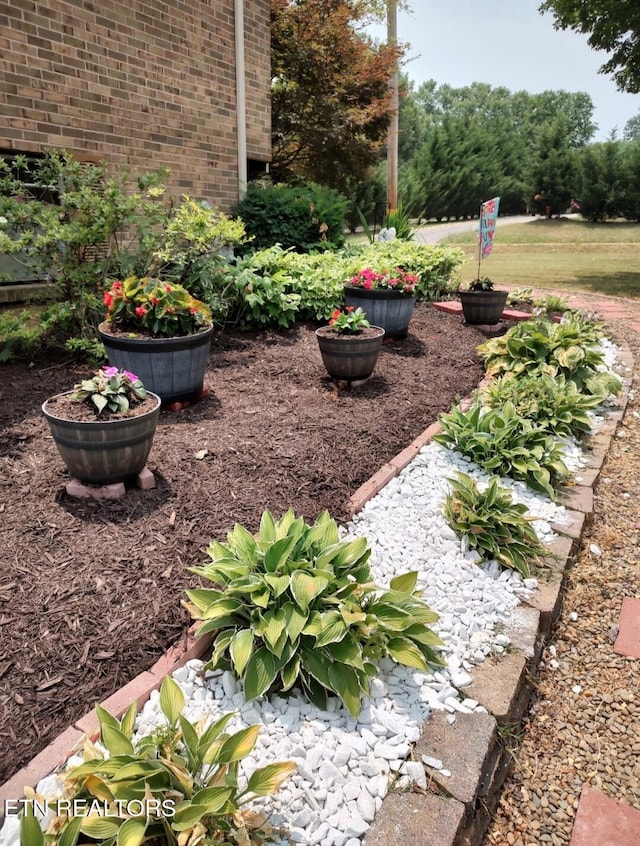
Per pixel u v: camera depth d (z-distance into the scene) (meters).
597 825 1.57
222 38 6.35
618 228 20.94
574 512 2.87
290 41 10.04
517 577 2.33
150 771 1.23
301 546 1.90
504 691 1.78
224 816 1.23
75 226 3.89
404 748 1.54
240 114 6.73
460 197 27.34
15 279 4.40
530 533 2.46
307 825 1.34
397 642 1.78
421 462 3.14
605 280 10.23
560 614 2.34
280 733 1.55
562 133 24.33
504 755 1.72
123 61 5.21
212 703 1.64
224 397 3.88
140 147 5.52
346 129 10.81
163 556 2.15
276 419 3.50
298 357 4.78
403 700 1.70
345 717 1.63
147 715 1.57
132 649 1.75
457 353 5.18
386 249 7.79
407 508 2.70
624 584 2.53
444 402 4.03
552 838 1.54
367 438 3.31
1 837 1.25
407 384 4.30
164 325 3.47
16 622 1.80
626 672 2.08
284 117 10.56
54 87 4.65
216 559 1.93
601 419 4.08
